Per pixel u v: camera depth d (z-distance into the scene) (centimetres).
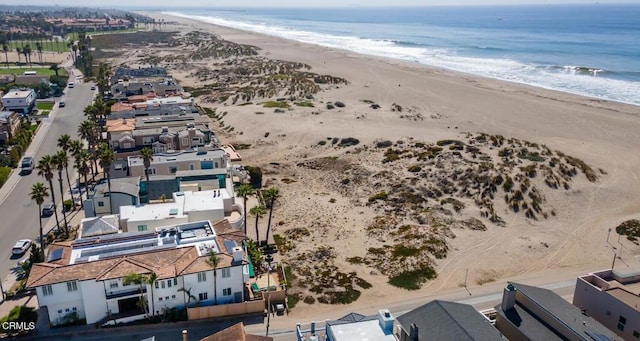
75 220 8719
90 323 5875
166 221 7388
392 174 10669
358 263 7569
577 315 4991
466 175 10231
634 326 5062
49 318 5822
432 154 11400
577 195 9800
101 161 8556
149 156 8744
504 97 18162
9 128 13012
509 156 11200
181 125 12088
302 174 11306
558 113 15762
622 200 9744
